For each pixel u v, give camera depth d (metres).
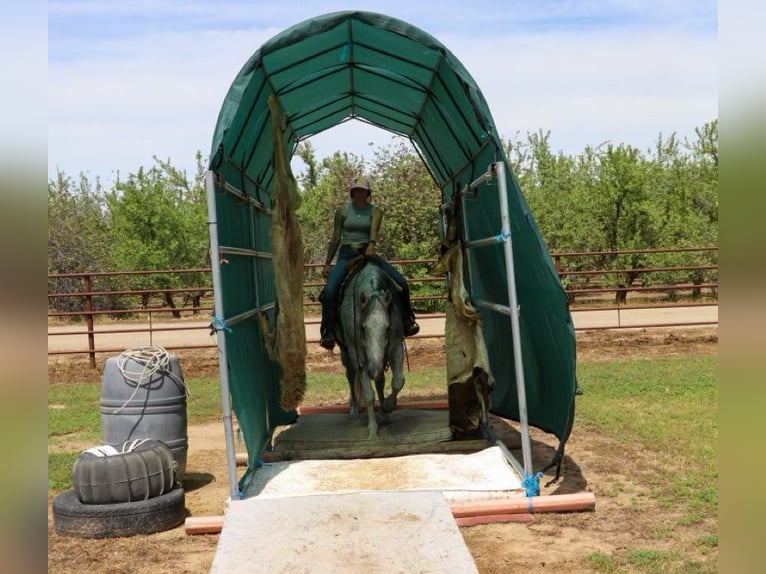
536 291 6.95
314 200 29.00
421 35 6.69
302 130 10.53
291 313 7.77
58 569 5.54
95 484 6.31
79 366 16.95
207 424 11.00
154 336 22.95
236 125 7.05
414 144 11.26
